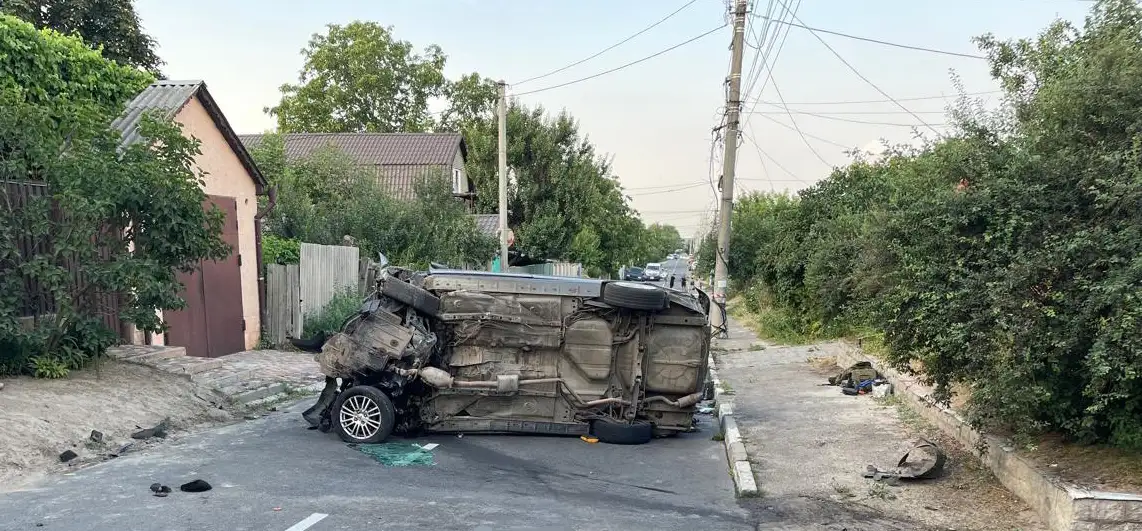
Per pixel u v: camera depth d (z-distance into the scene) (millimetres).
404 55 49844
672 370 8523
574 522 5453
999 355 5652
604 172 42312
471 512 5559
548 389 8289
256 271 14031
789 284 19766
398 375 7781
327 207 20328
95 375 8461
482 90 50594
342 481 6215
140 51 21906
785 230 20984
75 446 6633
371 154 36094
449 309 8141
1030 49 8297
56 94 11117
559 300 8367
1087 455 5684
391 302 8102
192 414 8445
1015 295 5527
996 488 6184
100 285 8234
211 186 12578
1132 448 5461
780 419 9508
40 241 8148
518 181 34031
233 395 9516
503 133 22375
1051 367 5523
